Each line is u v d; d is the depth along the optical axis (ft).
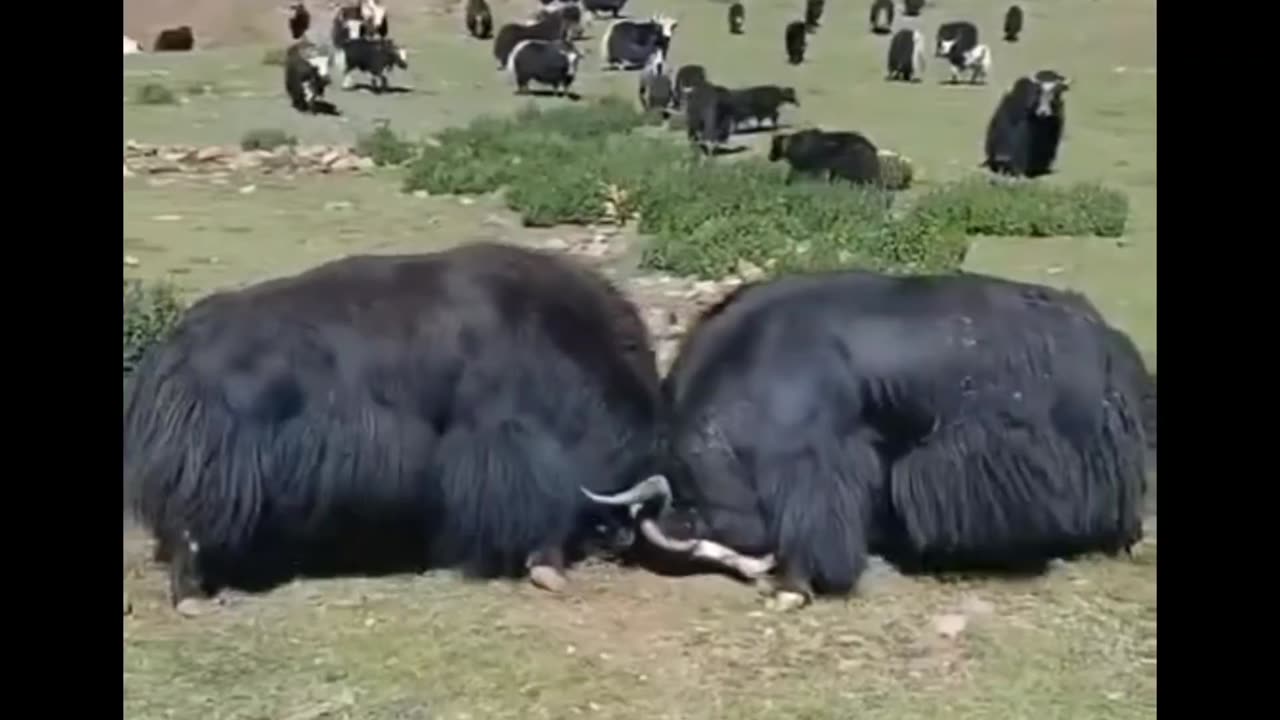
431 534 25.62
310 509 24.94
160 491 24.39
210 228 51.21
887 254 46.24
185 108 79.66
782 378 24.91
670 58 104.68
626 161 61.52
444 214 54.19
